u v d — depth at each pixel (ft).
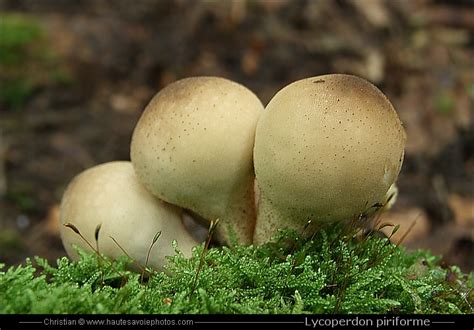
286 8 2.25
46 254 1.43
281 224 0.83
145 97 2.04
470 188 1.73
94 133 1.85
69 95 1.99
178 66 2.10
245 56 2.12
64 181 1.67
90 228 0.84
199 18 2.19
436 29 2.41
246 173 0.83
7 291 0.75
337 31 2.19
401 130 0.80
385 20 2.27
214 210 0.85
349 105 0.78
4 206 1.57
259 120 0.81
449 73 2.17
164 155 0.82
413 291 0.78
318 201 0.79
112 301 0.75
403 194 1.66
